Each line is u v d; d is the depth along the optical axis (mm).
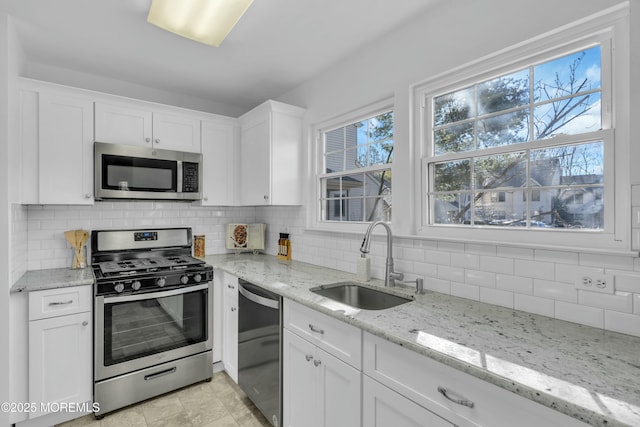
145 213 2922
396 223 2041
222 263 2719
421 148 1952
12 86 1964
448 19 1756
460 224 1790
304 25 1986
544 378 879
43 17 1893
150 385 2273
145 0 1752
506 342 1125
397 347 1200
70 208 2572
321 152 2783
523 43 1482
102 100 2445
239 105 3422
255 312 2115
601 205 1325
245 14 1878
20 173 2117
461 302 1613
